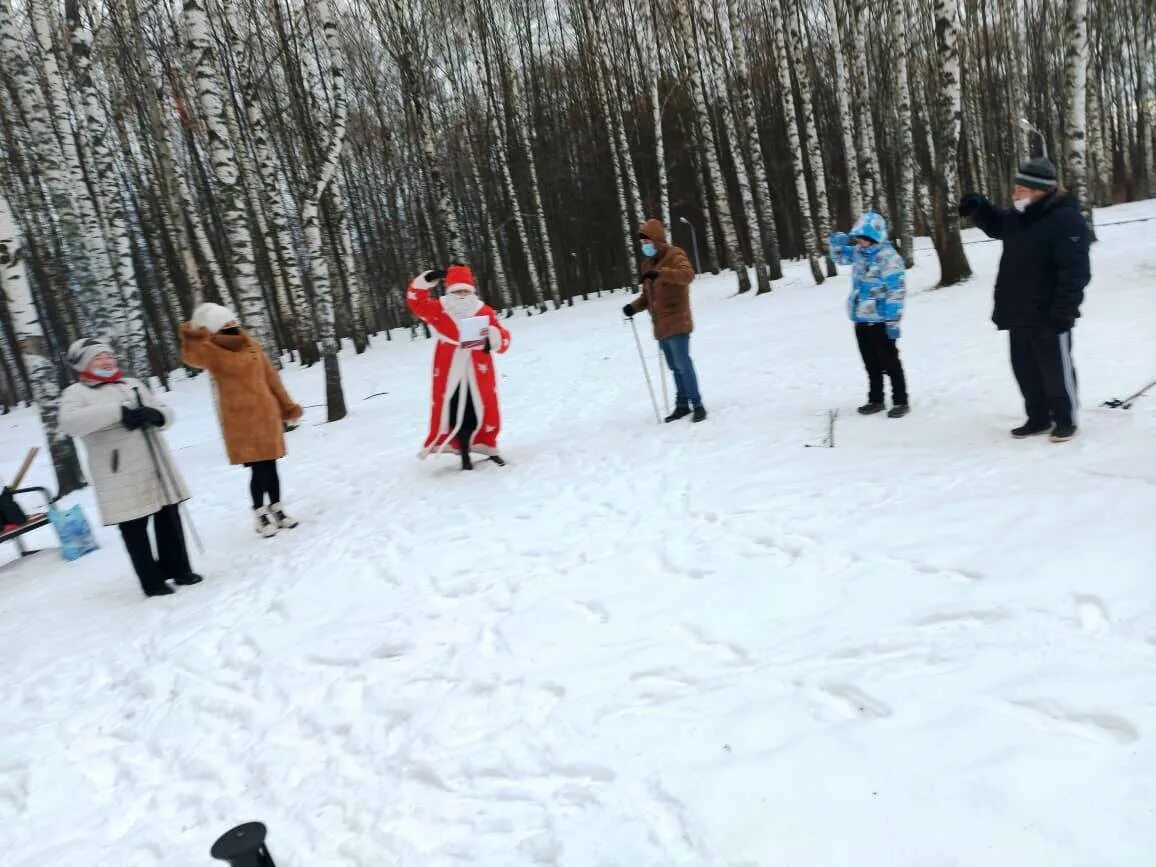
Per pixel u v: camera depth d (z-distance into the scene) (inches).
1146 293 382.6
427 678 137.0
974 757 89.7
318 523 249.8
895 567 140.9
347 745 122.0
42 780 129.0
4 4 366.0
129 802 119.5
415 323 1055.0
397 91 1096.8
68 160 420.5
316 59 761.6
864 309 240.2
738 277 783.1
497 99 1091.3
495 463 282.7
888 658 113.7
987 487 169.8
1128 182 1268.5
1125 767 83.7
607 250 1317.7
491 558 188.5
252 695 143.9
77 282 406.9
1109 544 132.0
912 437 220.1
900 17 644.1
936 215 530.3
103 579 234.7
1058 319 182.2
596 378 449.7
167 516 210.4
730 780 94.7
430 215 1048.2
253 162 870.4
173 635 178.7
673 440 267.7
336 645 156.7
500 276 1074.1
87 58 420.5
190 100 765.3
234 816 110.7
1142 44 1202.6
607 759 104.3
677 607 144.2
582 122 1197.7
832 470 203.0
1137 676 98.1
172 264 942.4
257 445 237.9
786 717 104.7
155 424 202.5
